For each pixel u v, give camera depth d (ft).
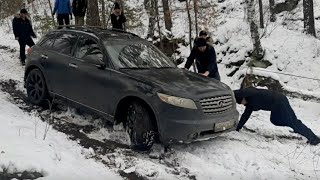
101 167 17.16
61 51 23.86
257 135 23.25
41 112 24.06
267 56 44.93
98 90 20.97
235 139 21.85
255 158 19.19
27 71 25.96
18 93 27.76
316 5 58.65
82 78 21.85
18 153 16.31
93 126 22.22
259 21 53.52
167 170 17.38
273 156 19.70
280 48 45.98
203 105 18.56
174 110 17.97
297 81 41.32
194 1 40.11
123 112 20.40
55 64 23.62
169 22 53.01
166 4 53.06
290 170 18.35
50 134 20.04
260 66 44.09
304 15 49.26
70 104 22.91
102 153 18.63
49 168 15.84
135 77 19.61
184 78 20.42
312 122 27.71
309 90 38.55
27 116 22.66
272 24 53.98
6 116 21.42
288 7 56.80
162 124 18.10
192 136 18.15
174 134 17.94
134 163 17.67
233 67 45.06
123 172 16.90
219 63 46.88
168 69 21.95
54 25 53.31
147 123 18.70
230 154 19.40
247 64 44.80
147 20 60.29
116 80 20.11
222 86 20.58
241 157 19.12
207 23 50.80
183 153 18.83
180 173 17.25
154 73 20.43
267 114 28.37
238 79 42.86
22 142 17.69
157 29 53.01
